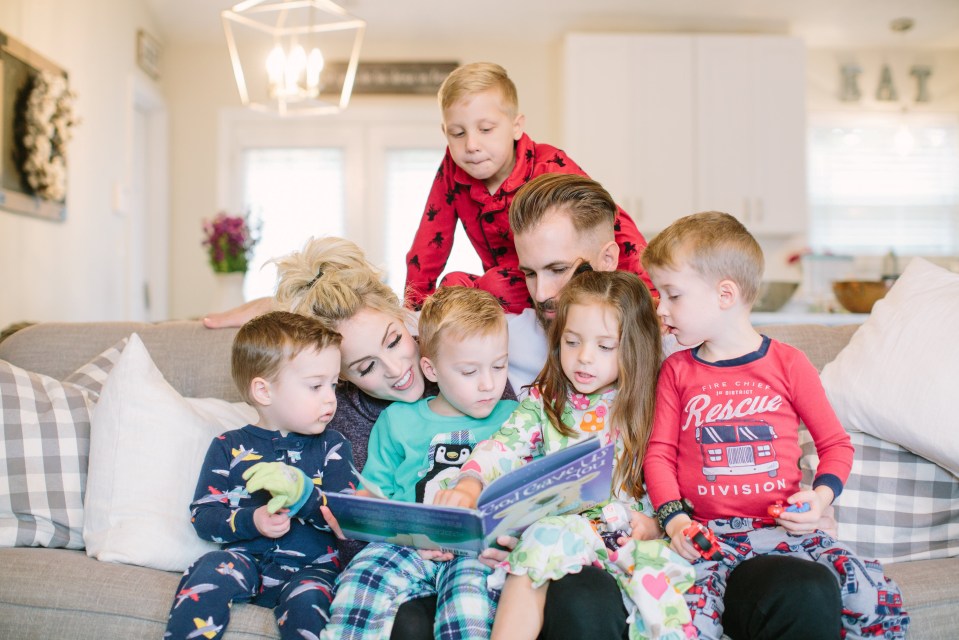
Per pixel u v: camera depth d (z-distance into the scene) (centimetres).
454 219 215
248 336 143
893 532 154
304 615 122
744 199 509
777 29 524
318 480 144
